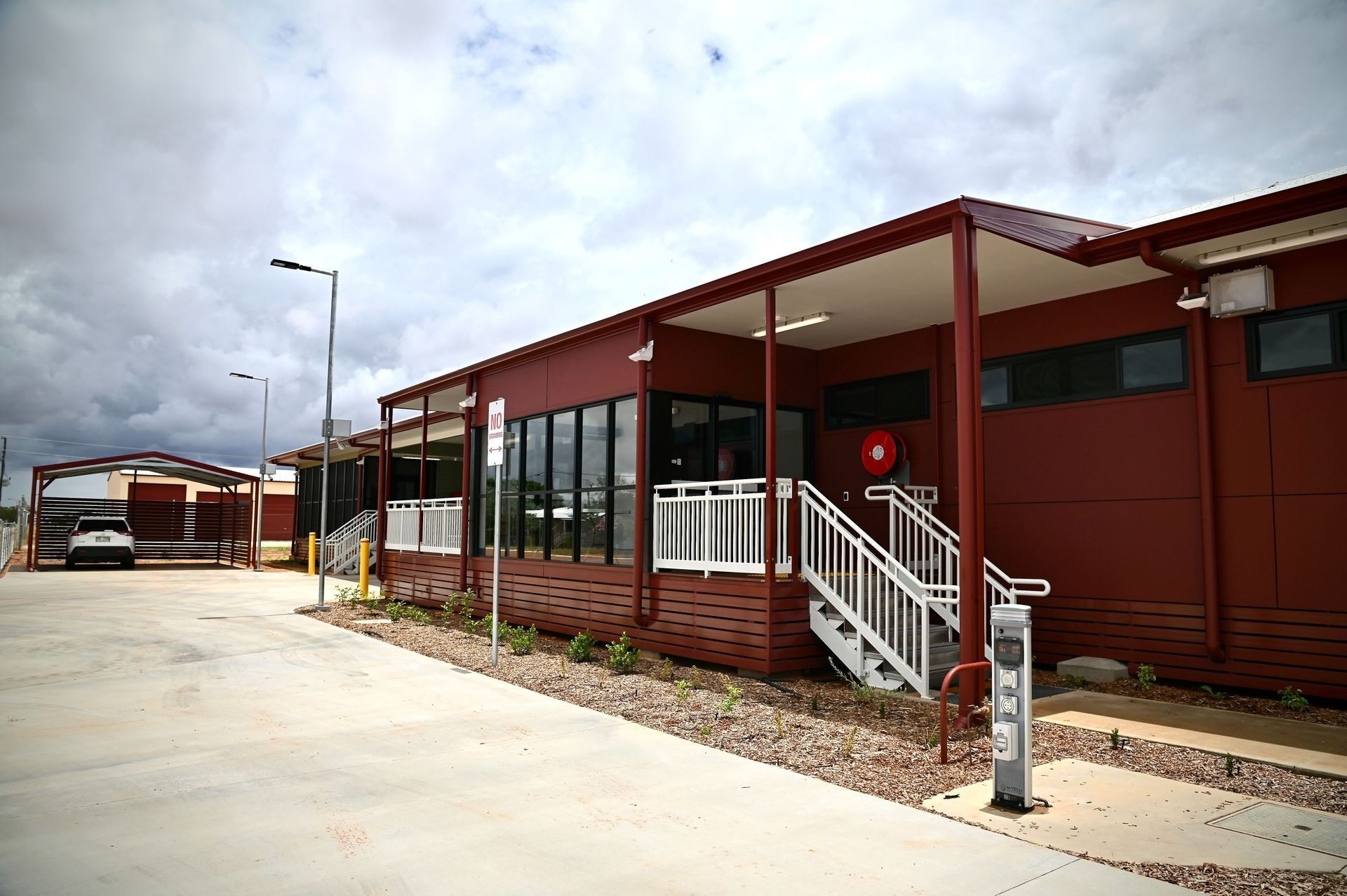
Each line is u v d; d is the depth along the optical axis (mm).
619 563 11477
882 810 5008
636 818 4879
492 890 3922
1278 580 7953
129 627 13680
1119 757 6062
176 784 5523
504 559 13867
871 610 8594
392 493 28141
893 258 8219
